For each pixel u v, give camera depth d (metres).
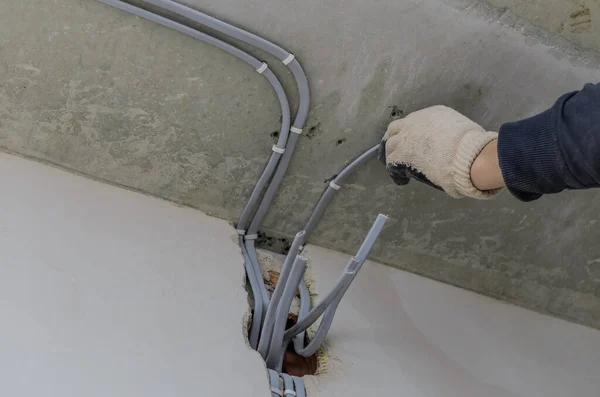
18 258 1.08
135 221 1.31
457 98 1.34
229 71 1.25
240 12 1.17
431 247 1.60
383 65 1.27
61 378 0.94
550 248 1.64
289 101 1.30
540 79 1.32
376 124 1.36
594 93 0.88
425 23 1.21
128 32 1.18
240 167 1.40
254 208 1.46
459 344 1.49
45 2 1.13
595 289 1.76
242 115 1.32
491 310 1.67
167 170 1.38
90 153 1.33
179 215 1.40
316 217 1.49
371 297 1.49
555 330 1.71
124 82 1.25
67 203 1.26
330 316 1.19
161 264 1.24
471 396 1.35
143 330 1.08
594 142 0.83
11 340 0.95
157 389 1.01
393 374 1.31
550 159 0.89
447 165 1.12
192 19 1.15
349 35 1.22
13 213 1.17
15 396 0.89
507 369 1.48
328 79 1.28
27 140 1.30
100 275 1.14
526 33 1.26
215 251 1.35
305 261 1.07
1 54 1.19
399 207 1.51
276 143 1.36
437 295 1.61
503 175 0.96
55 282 1.08
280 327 1.17
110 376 0.98
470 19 1.22
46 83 1.23
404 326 1.46
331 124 1.35
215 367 1.09
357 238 1.56
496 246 1.62
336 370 1.26
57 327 1.01
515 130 0.96
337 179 1.42
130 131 1.31
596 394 1.54
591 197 1.54
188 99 1.28
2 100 1.25
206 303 1.21
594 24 1.28
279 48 1.20
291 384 1.16
